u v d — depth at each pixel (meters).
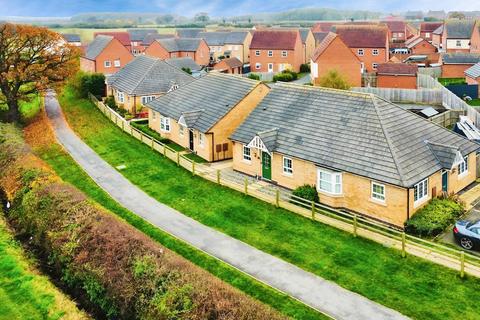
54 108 73.69
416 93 75.44
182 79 70.62
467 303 24.88
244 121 45.66
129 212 37.47
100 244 28.66
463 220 32.31
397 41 154.88
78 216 31.69
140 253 26.59
